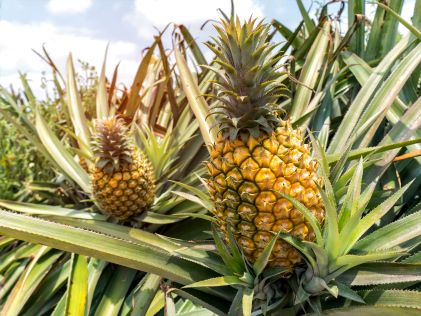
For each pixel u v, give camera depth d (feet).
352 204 1.41
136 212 2.81
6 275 2.94
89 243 1.66
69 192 3.65
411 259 1.65
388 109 2.25
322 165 1.44
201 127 2.32
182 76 2.61
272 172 1.38
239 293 1.60
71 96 3.80
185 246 1.79
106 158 2.65
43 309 2.56
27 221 1.66
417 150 1.98
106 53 3.91
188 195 1.74
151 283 2.21
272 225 1.41
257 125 1.42
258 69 1.40
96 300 2.52
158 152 3.10
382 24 3.15
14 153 4.01
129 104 3.93
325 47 2.83
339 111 3.08
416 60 2.29
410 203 2.40
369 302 1.44
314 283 1.45
